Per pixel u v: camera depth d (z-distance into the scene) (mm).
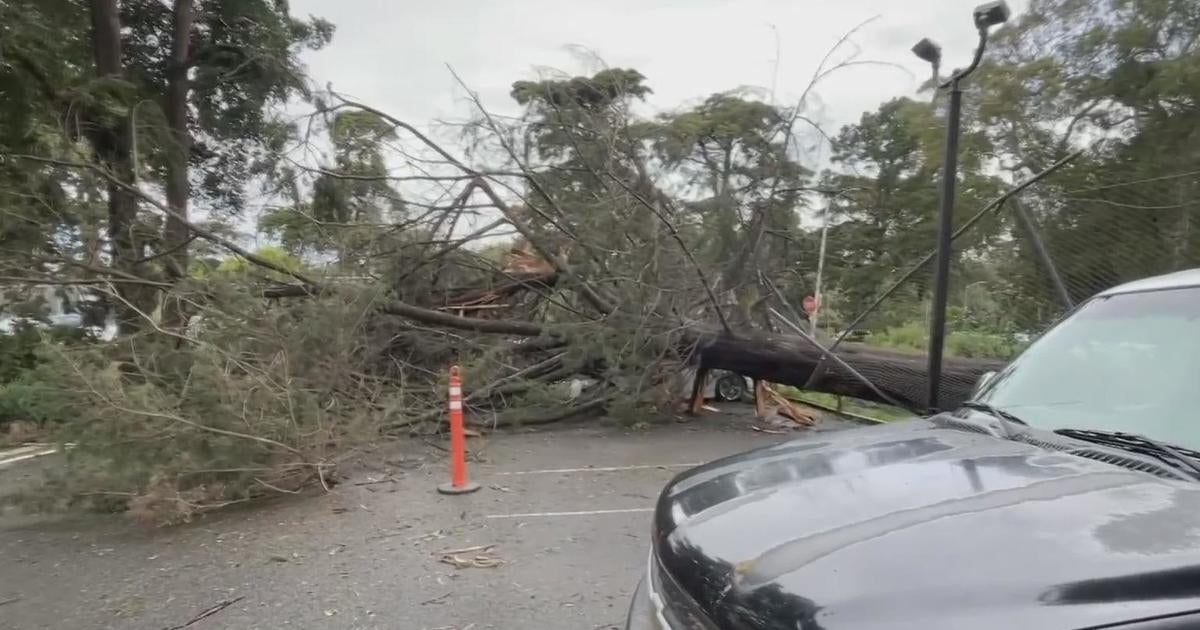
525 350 10938
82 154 10258
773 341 10211
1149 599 1510
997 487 2102
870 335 10633
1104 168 8484
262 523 6336
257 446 6660
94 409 6238
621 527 6000
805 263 11734
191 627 4336
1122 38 8625
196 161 17344
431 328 10688
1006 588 1574
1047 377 3129
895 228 11297
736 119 10867
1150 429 2594
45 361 6695
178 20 16422
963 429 2928
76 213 9867
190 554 5602
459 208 10609
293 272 9953
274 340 7609
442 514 6434
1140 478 2102
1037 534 1750
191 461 6387
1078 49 9109
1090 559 1620
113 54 14312
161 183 12633
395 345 10586
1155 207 8023
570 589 4738
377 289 9164
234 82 17125
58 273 9438
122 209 10422
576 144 10523
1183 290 2977
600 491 7137
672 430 10430
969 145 9797
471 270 11383
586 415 11070
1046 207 8727
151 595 4836
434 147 10414
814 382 9781
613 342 10203
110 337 8516
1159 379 2754
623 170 10625
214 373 6516
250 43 17703
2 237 9469
